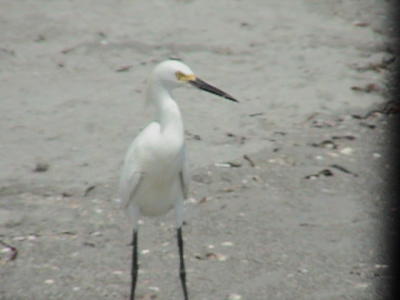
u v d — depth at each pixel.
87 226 10.54
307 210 11.02
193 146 13.25
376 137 13.83
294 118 14.66
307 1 22.62
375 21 20.91
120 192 8.98
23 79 16.31
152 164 8.58
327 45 18.94
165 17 20.62
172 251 9.92
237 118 14.59
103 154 12.88
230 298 8.77
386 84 16.56
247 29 19.92
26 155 12.76
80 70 16.98
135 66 17.27
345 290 8.89
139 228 10.54
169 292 8.95
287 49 18.59
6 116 14.33
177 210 9.01
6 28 19.27
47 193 11.48
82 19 20.17
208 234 10.34
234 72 17.00
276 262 9.57
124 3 21.72
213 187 11.77
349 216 10.83
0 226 10.44
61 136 13.55
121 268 9.48
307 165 12.59
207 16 20.86
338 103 15.43
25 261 9.57
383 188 11.79
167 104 8.58
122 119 14.38
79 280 9.16
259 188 11.74
